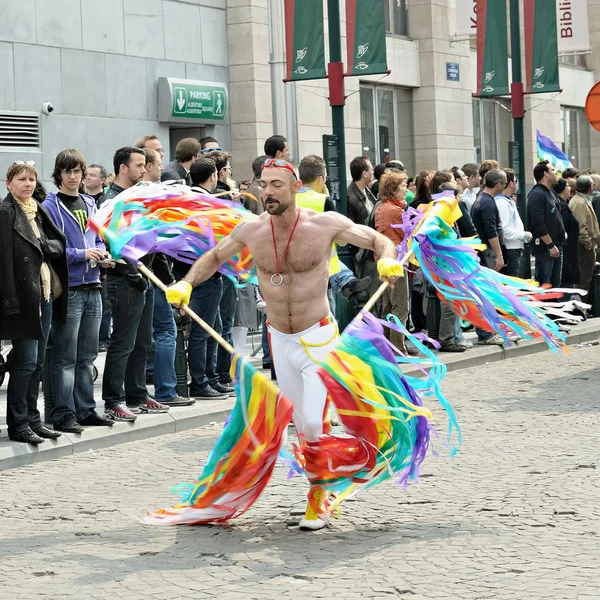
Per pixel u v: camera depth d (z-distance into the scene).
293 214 11.58
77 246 15.93
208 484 11.80
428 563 10.10
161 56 32.44
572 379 21.16
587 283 30.83
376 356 11.61
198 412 17.81
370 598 9.20
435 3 44.66
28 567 10.41
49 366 16.75
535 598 9.02
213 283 18.61
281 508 12.45
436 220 13.20
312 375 11.55
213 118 33.62
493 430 16.28
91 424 16.42
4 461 14.80
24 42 28.45
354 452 11.55
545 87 38.03
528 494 12.48
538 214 27.86
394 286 21.50
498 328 13.59
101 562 10.50
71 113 29.69
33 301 14.95
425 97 44.75
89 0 30.20
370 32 28.64
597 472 13.41
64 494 13.38
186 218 13.74
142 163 16.88
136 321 16.75
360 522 11.69
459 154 46.31
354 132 40.28
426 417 11.80
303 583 9.66
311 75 25.92
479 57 37.88
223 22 34.78
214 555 10.65
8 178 15.02
